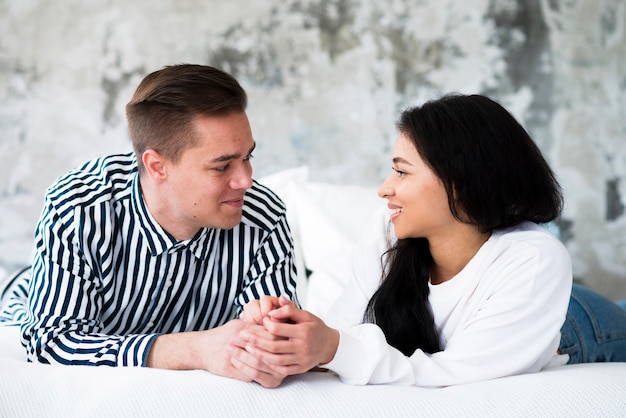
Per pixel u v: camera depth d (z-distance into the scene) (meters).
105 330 1.47
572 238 3.46
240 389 1.07
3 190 3.36
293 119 3.35
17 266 3.35
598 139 3.45
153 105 1.31
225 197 1.34
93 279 1.39
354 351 1.15
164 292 1.47
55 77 3.35
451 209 1.27
